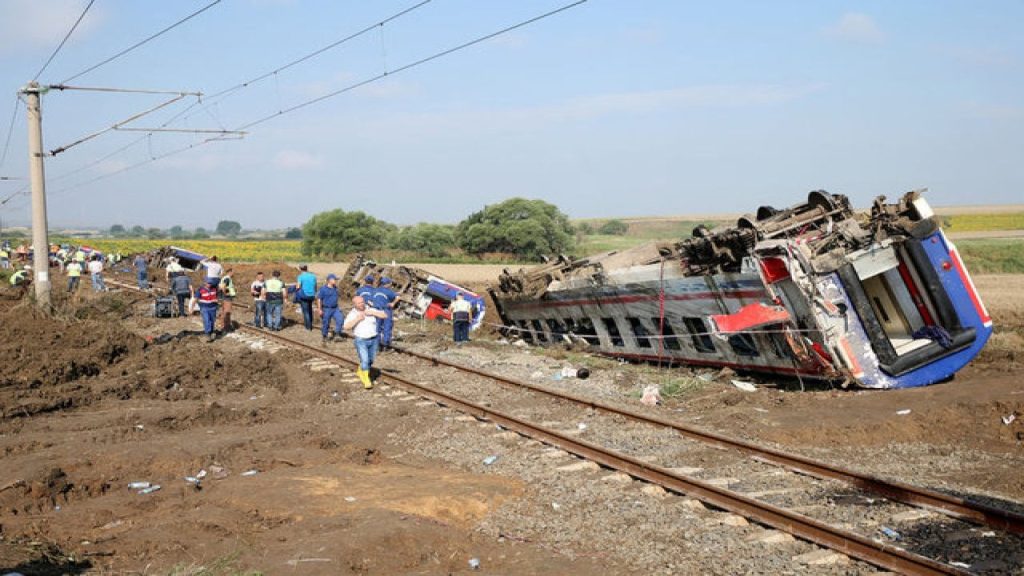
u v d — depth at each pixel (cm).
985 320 1528
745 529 798
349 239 9612
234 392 1722
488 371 1822
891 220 1491
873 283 1658
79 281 3822
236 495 942
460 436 1254
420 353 2072
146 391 1677
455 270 6875
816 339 1462
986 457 1055
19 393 1555
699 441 1143
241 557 739
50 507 943
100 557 755
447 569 732
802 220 1588
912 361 1474
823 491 904
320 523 824
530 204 8906
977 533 753
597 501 908
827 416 1280
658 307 1894
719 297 1678
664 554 748
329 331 2548
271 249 12556
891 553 684
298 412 1480
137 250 11206
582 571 722
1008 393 1291
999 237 8019
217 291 2616
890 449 1116
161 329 2766
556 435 1151
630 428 1245
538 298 2378
